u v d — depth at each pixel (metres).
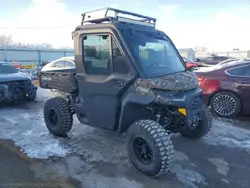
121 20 3.62
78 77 3.93
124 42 3.29
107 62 3.51
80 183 3.07
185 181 3.12
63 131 4.45
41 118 5.97
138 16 3.97
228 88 5.71
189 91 3.30
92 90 3.74
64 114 4.37
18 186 3.00
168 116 3.44
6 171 3.36
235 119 5.74
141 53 3.40
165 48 3.92
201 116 3.89
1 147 4.14
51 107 4.54
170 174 3.28
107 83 3.51
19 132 4.91
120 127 3.51
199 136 4.34
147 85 3.12
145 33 3.68
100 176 3.22
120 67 3.37
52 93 9.68
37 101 8.23
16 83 7.38
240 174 3.29
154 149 3.01
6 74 7.62
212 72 6.11
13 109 7.03
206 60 23.45
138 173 3.29
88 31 3.65
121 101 3.45
